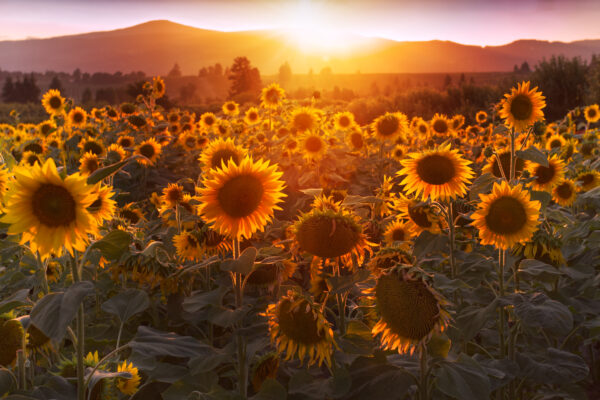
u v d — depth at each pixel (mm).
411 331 1892
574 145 7371
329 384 2076
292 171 6180
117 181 7020
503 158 3750
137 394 2451
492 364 2551
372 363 2180
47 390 1942
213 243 3078
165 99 41906
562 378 2463
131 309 2328
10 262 3307
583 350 3814
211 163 2857
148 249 2811
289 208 5809
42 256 1737
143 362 2391
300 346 2051
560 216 3664
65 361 2225
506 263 2770
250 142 8672
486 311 2383
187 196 3746
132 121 9266
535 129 3268
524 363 2631
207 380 2301
